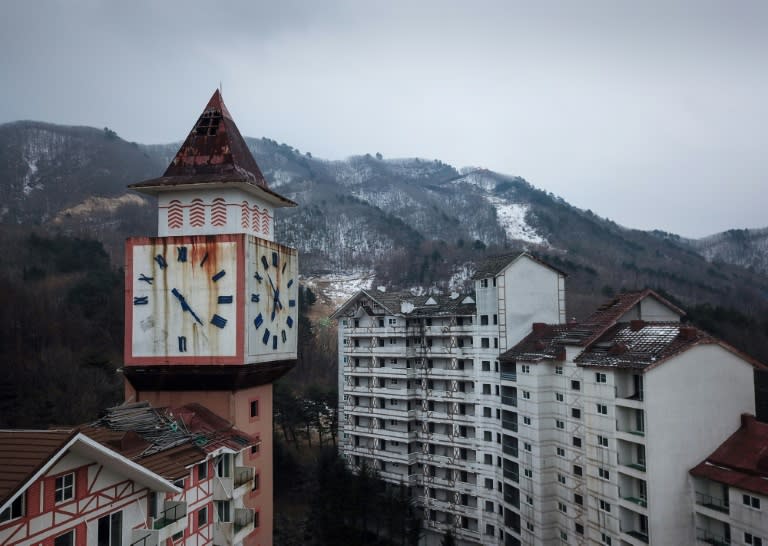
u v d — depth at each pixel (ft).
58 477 60.85
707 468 125.29
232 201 104.99
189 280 100.78
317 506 220.23
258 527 108.17
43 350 267.80
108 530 67.67
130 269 102.58
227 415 101.65
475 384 208.64
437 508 220.43
